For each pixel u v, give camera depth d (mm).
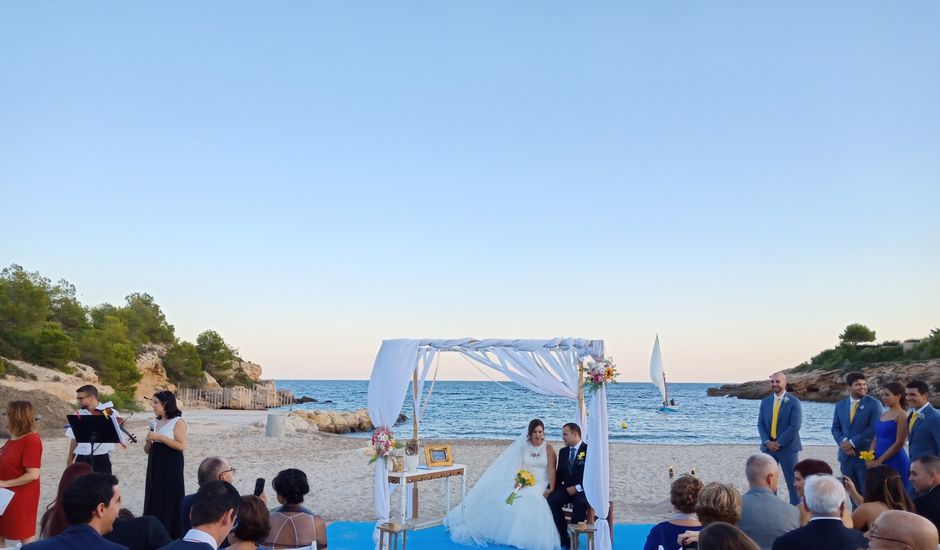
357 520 9852
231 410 55375
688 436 38156
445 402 75000
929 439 6711
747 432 40562
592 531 7320
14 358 36562
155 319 68438
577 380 9258
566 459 8680
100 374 43625
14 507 5781
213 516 3389
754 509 4574
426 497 12062
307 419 38938
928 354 65875
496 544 8406
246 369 81500
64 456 17062
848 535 3648
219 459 5070
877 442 7133
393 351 8188
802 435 35906
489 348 8586
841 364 76000
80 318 50062
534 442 8797
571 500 8477
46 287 49844
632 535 9000
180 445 6586
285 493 4594
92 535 3344
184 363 62500
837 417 7953
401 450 8867
